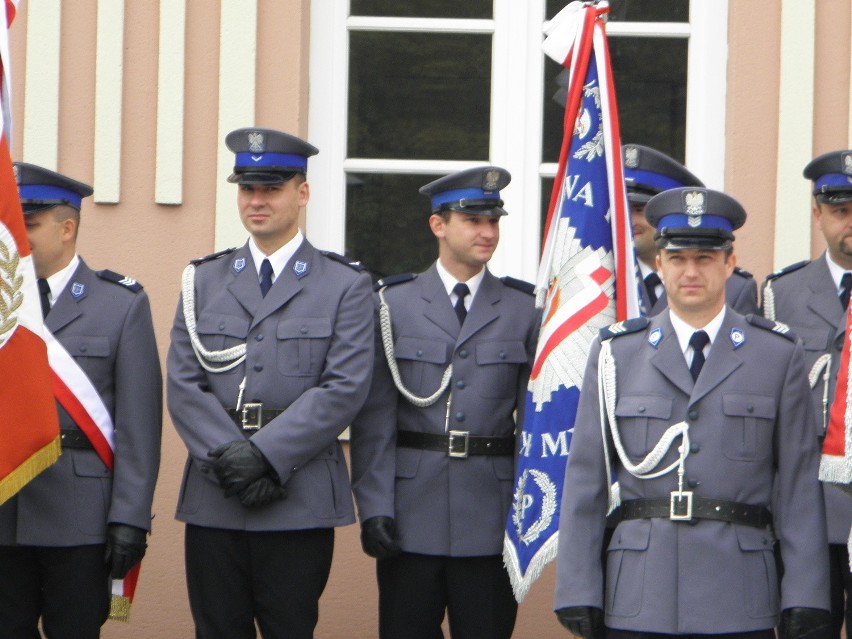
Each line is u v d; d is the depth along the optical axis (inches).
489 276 265.9
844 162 259.9
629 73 312.5
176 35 303.1
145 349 255.9
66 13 304.0
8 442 235.3
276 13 304.8
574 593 218.5
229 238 301.6
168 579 296.5
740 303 263.7
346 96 313.0
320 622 296.0
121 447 252.4
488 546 255.1
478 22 314.2
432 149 314.0
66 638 249.3
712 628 212.5
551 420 250.7
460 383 257.9
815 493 217.8
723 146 308.8
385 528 252.4
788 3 301.9
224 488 241.1
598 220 258.7
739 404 218.5
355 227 312.8
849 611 252.1
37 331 239.0
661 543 215.9
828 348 259.8
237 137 254.4
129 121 303.1
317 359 249.9
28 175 251.8
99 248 302.0
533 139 313.6
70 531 247.9
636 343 225.1
